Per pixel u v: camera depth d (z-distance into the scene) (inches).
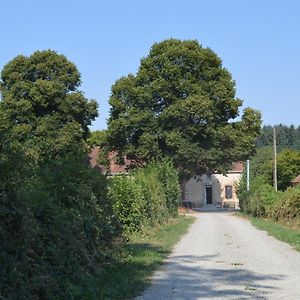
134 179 960.9
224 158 2000.5
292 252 648.4
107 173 552.7
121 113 1990.7
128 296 369.1
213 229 1048.8
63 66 2017.7
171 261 563.2
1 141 297.6
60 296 331.0
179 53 1974.7
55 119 1932.8
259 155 3356.3
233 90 2012.8
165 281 436.8
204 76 2005.4
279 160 2760.8
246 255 619.2
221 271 494.0
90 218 444.8
